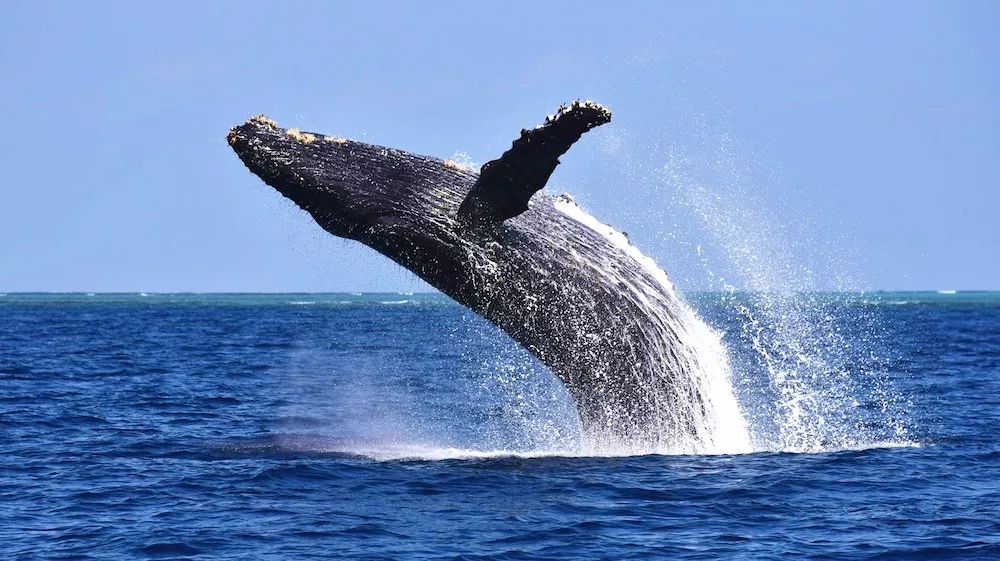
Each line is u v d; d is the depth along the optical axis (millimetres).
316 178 66188
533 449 80000
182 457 77312
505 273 66688
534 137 57938
